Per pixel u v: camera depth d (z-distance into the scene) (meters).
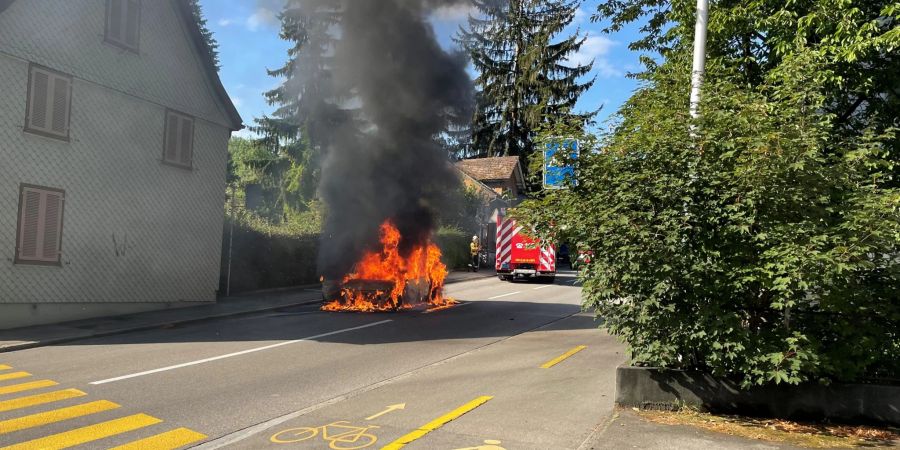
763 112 5.93
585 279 6.45
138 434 5.39
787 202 5.80
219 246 16.73
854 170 5.95
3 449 4.91
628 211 6.15
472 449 5.04
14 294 11.97
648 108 7.38
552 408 6.38
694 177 6.03
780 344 5.85
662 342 6.14
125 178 14.18
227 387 7.21
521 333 12.02
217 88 16.44
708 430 5.54
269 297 17.95
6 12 11.79
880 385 5.80
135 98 14.40
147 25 14.66
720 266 5.82
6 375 7.72
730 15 9.49
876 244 5.48
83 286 13.24
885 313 5.78
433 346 10.35
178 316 13.70
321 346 10.16
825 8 8.41
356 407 6.39
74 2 12.98
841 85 8.79
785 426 5.70
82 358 8.95
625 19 12.45
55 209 12.69
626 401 6.34
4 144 11.80
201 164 16.25
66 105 12.88
